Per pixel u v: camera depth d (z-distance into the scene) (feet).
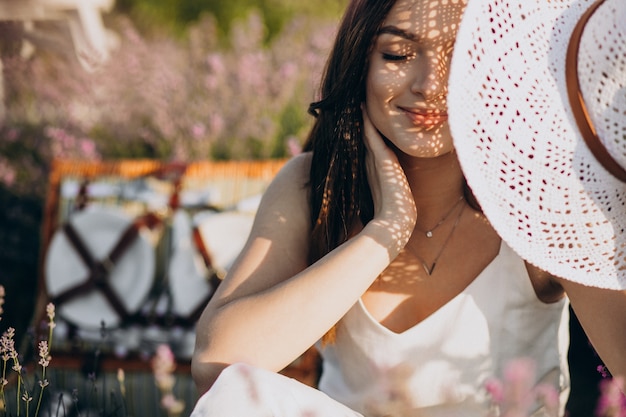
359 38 6.19
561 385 6.68
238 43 18.28
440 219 6.51
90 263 11.12
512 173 5.39
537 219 5.44
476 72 5.26
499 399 6.03
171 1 38.09
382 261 6.01
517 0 5.42
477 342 6.32
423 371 6.35
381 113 6.17
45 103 16.74
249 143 14.89
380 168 6.27
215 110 15.29
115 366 10.68
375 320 6.37
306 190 6.88
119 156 16.12
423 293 6.50
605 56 5.33
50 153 15.48
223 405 5.38
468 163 5.22
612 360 5.90
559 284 6.33
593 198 5.45
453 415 6.41
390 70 6.05
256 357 5.92
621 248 5.51
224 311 6.14
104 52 16.06
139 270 11.07
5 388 9.11
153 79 15.99
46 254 11.38
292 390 5.64
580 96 5.39
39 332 10.97
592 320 5.98
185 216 11.11
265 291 6.09
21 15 14.75
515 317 6.35
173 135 15.19
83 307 11.09
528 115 5.39
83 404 10.27
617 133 5.35
